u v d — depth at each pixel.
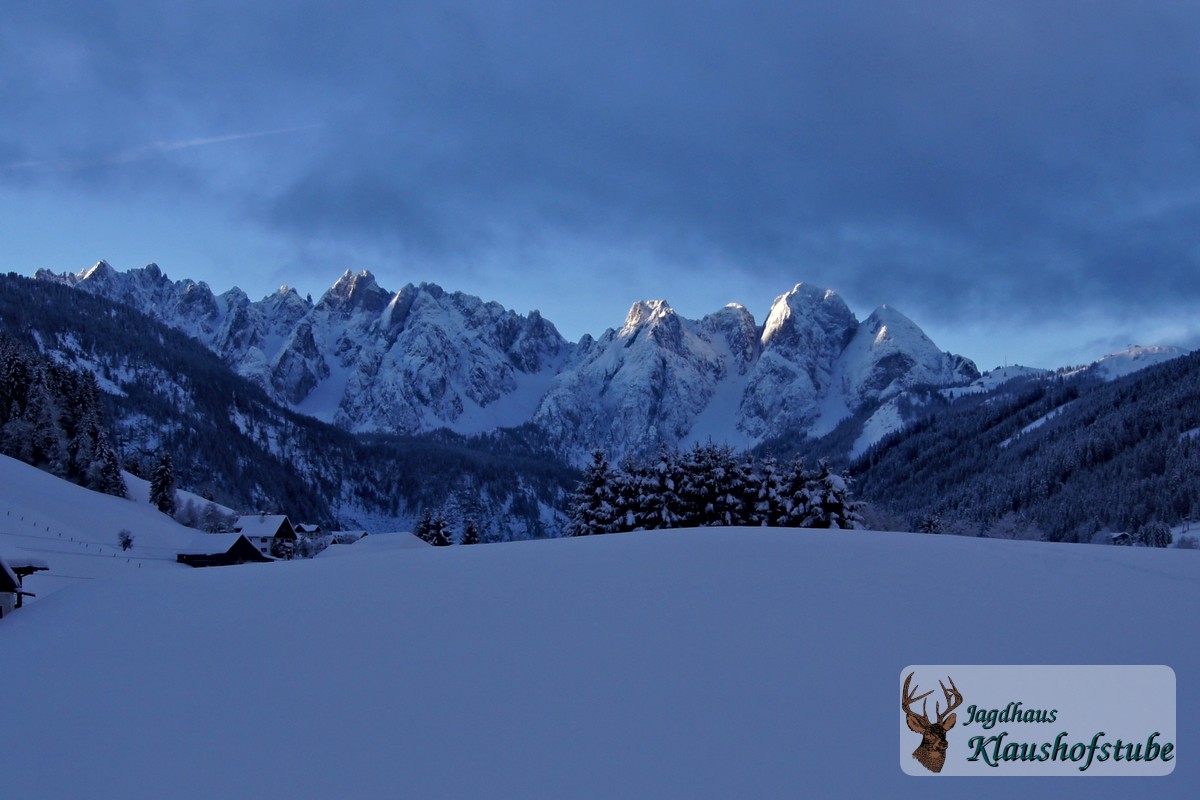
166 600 20.14
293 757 10.71
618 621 15.41
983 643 13.66
